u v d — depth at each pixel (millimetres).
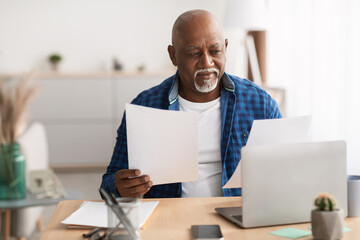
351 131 2875
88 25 5895
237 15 4379
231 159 1984
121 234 1235
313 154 1409
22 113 2363
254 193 1373
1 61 5867
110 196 1248
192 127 1572
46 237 1331
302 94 3799
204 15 1868
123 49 5922
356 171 2850
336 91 3137
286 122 1573
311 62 3537
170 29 5902
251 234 1333
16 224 2779
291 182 1399
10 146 2338
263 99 2051
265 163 1373
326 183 1428
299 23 3844
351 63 2875
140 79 5633
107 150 5672
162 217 1491
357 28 2830
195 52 1850
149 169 1599
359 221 1437
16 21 5855
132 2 5875
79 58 5918
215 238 1278
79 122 5641
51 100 5594
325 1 3283
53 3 5859
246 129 2018
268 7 4734
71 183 4988
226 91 2012
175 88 1998
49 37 5883
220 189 1971
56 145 5629
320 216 1248
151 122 1557
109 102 5637
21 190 2359
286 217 1409
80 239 1317
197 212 1538
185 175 1632
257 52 4980
